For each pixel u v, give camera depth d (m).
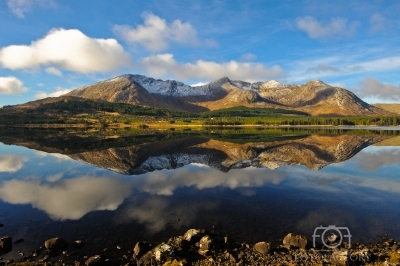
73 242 17.81
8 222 21.08
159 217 22.16
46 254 16.30
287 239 17.53
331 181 33.69
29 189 30.75
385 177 35.72
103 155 58.50
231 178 35.91
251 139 96.69
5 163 48.12
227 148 69.81
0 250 16.75
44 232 19.31
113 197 27.59
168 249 15.87
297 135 116.50
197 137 107.81
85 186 32.16
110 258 15.86
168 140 93.94
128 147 73.19
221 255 16.20
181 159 52.78
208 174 38.72
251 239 18.38
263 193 28.70
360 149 65.62
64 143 84.38
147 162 49.56
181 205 25.05
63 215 22.53
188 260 15.73
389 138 97.06
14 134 125.56
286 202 25.75
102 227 20.14
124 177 37.19
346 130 156.88
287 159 51.66
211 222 21.11
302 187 30.97
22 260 15.53
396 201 25.88
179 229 19.81
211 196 27.81
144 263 15.28
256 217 22.06
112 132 144.75
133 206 24.81
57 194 28.66
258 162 48.59
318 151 62.84
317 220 21.39
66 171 41.47
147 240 18.16
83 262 15.41
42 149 69.25
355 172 38.97
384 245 17.23
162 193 29.06
